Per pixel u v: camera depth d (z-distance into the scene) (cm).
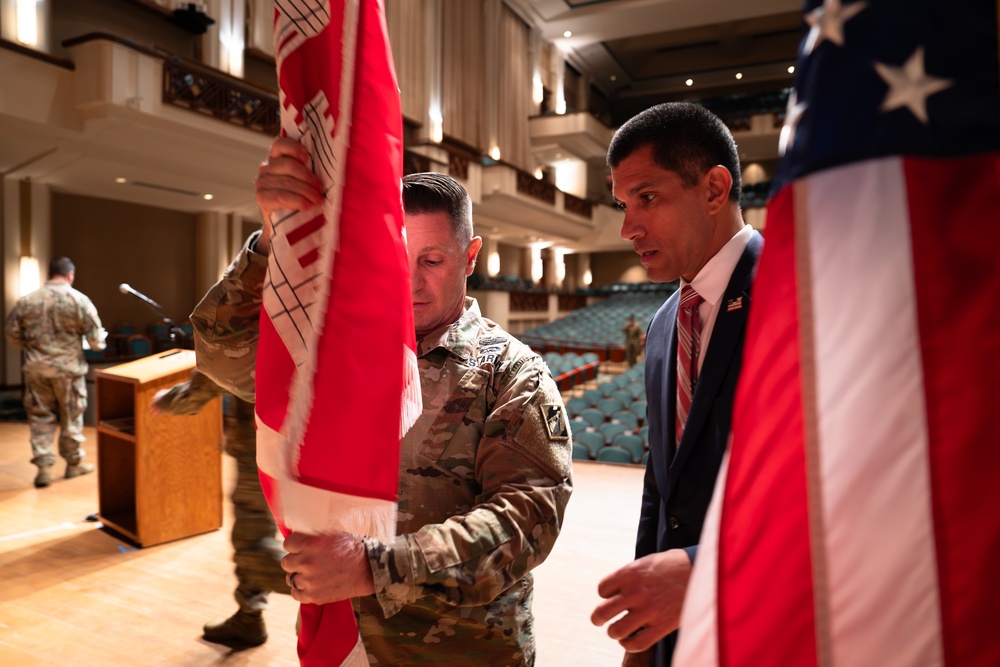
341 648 89
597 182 2344
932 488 54
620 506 420
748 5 1691
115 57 774
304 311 78
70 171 930
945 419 54
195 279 1277
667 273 111
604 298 2328
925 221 55
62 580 303
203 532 363
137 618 268
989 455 53
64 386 449
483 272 1895
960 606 52
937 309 54
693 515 101
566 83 2103
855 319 56
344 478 75
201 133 880
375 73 79
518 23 1817
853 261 57
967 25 55
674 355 117
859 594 55
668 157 105
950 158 55
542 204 1716
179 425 352
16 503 409
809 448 57
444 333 110
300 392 74
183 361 354
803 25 62
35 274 953
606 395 844
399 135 82
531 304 1925
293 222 80
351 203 76
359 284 76
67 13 937
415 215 106
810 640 56
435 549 88
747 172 2266
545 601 288
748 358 62
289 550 82
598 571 319
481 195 1524
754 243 108
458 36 1595
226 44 1076
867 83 57
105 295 1139
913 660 53
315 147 82
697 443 102
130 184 1020
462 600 89
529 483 99
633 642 78
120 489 377
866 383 56
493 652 103
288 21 85
